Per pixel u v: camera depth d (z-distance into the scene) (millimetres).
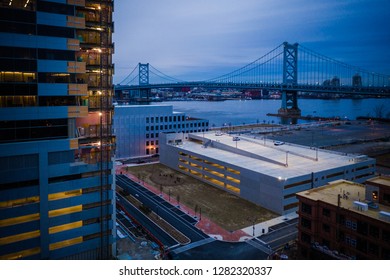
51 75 56875
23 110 54656
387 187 61469
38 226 56250
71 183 58562
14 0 54000
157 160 149750
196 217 86562
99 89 63344
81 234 59969
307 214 66500
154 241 74125
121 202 97812
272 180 89188
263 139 142875
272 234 77000
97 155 61906
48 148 56250
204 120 172875
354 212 58906
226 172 106438
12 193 54031
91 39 63344
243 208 92312
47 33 56281
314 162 105750
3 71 53312
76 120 63562
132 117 152875
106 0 63562
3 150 52906
